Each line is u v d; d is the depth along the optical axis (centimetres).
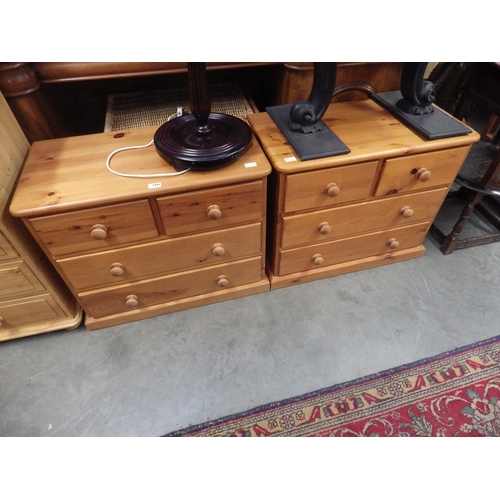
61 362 115
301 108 100
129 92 147
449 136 105
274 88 139
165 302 125
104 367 114
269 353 118
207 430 101
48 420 102
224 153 89
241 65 115
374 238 130
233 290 130
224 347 119
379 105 122
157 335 122
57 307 115
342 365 115
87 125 154
